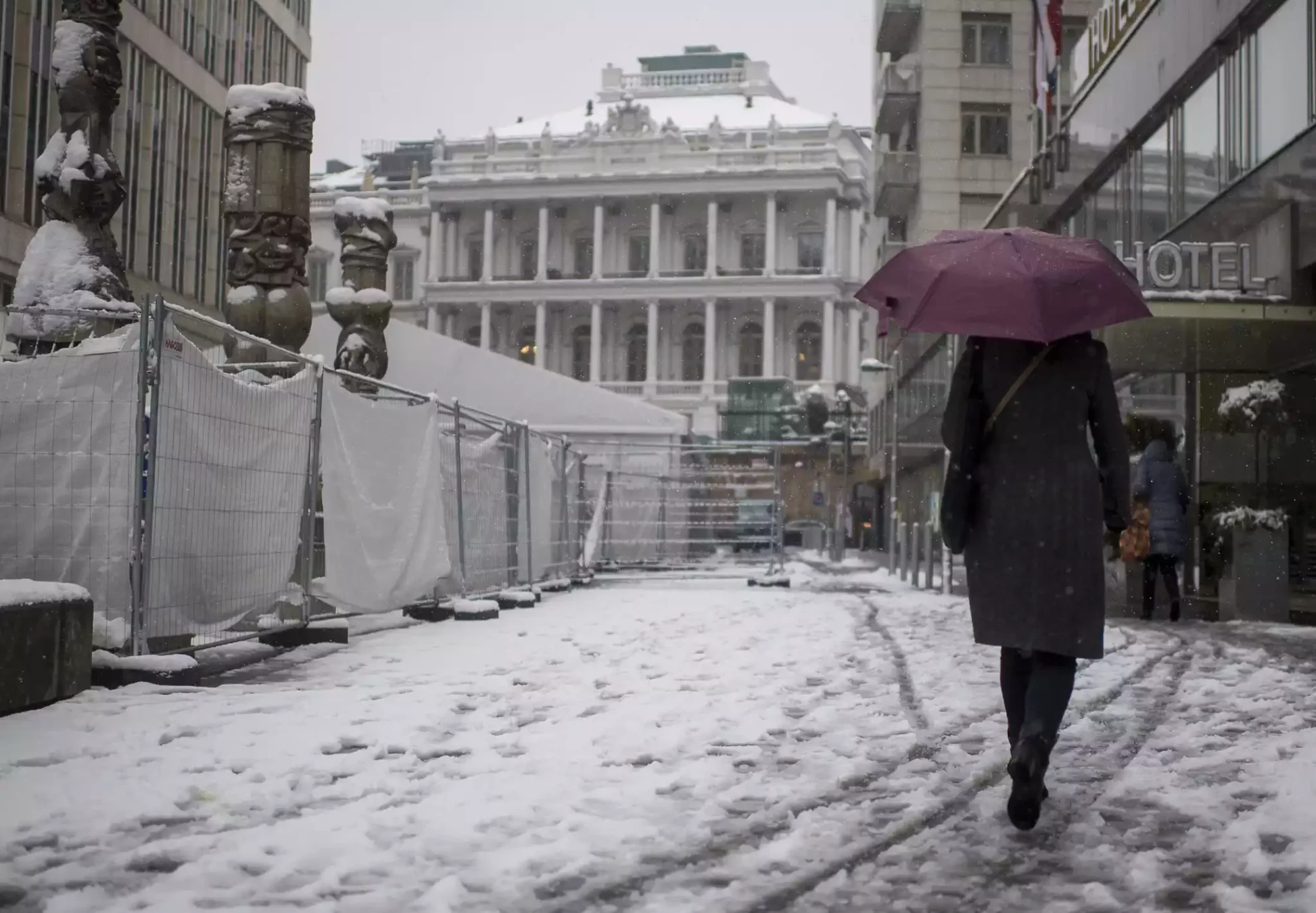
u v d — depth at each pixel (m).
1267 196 14.80
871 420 52.34
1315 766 4.56
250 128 13.11
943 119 41.94
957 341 31.86
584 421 20.72
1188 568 15.32
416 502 9.98
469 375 20.00
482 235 89.75
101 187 9.71
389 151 107.81
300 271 13.29
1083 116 22.66
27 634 5.51
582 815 3.77
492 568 12.55
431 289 88.38
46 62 30.45
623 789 4.12
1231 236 15.84
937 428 35.59
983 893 3.10
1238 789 4.20
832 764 4.61
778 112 94.25
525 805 3.88
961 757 4.71
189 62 40.66
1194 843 3.56
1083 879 3.23
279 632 8.49
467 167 89.38
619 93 100.25
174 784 4.10
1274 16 14.70
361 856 3.32
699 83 100.38
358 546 9.04
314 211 93.00
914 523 18.30
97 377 6.58
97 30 9.82
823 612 12.12
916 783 4.29
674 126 87.25
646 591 16.42
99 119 9.86
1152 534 11.66
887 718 5.61
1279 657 8.28
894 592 16.39
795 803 3.97
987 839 3.60
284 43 49.12
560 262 89.12
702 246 87.50
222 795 4.00
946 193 41.81
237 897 2.98
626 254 88.31
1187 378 15.62
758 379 56.62
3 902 2.92
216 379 7.14
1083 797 4.13
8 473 6.62
